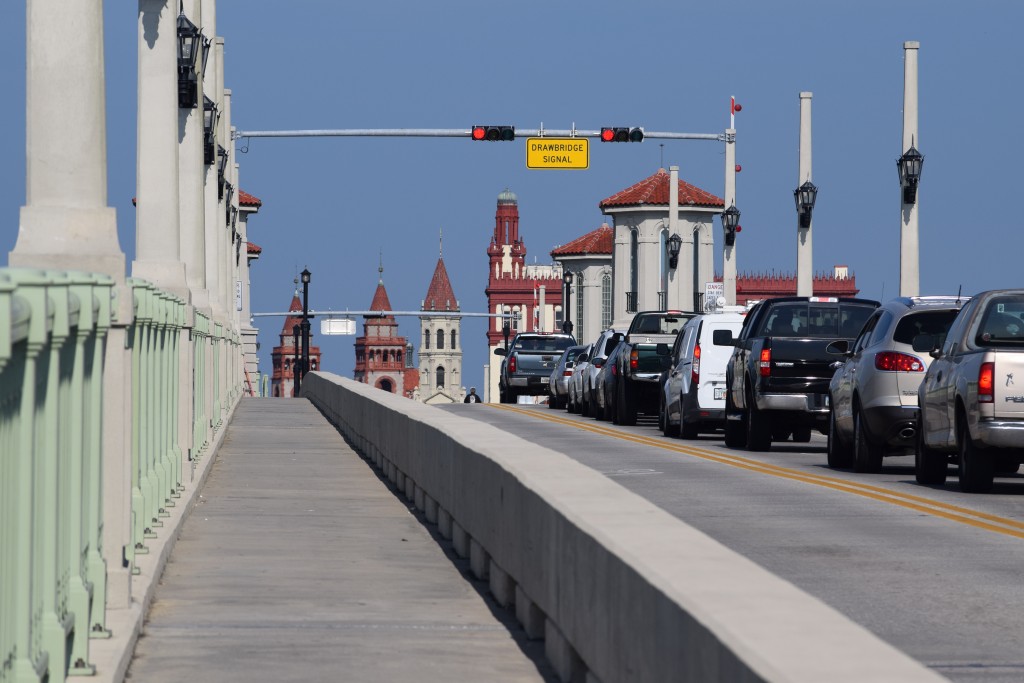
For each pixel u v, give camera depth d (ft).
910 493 182.70
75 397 82.23
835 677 40.75
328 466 245.65
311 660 95.20
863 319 266.98
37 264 106.01
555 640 90.43
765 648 44.78
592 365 428.97
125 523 104.37
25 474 67.46
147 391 132.67
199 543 148.46
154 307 132.16
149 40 186.60
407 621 108.47
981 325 181.98
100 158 109.40
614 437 322.34
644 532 73.41
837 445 227.61
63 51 108.47
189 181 250.37
